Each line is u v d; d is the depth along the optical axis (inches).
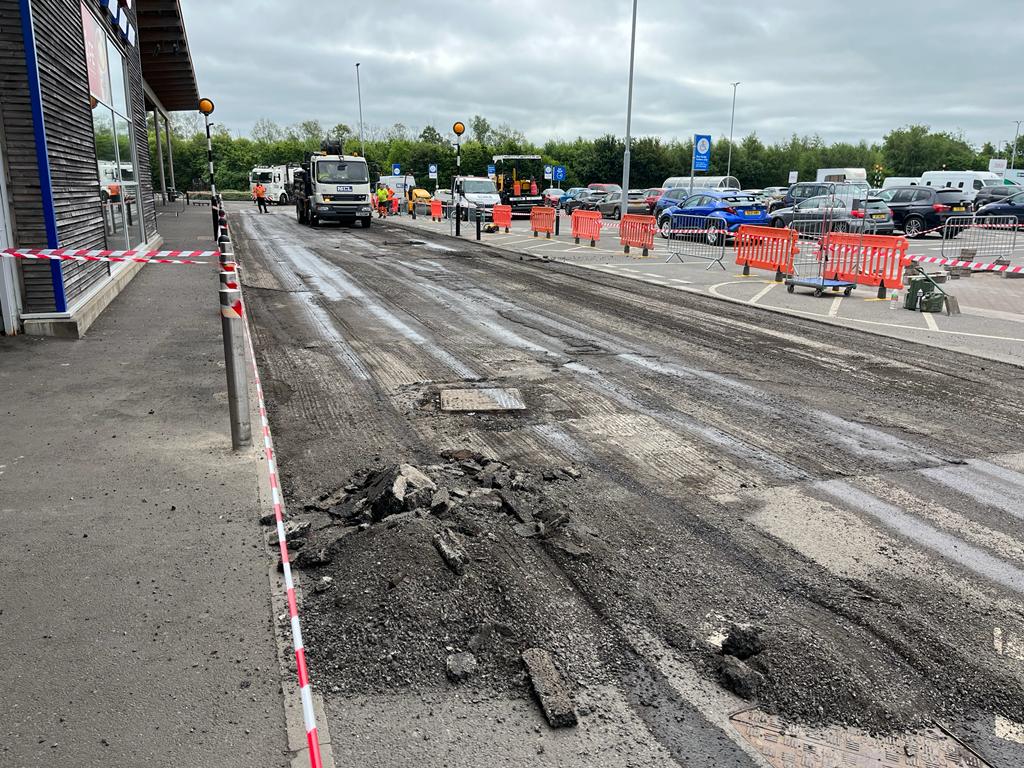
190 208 1626.5
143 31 982.4
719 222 910.4
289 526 167.6
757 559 162.7
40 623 130.8
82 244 387.9
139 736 105.8
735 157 3341.5
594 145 2999.5
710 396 285.9
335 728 109.7
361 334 384.8
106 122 484.7
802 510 187.6
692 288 571.2
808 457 224.2
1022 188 1401.3
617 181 2974.9
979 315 470.9
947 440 241.9
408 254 779.4
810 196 1183.6
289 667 121.6
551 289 552.1
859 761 108.3
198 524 167.9
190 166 2847.0
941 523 182.4
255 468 200.8
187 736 106.1
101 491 184.4
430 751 106.1
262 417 223.9
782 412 267.9
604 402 275.3
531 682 120.1
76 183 378.6
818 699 120.3
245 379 210.7
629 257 784.9
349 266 665.0
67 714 109.6
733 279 624.4
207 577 146.4
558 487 198.1
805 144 3855.8
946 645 134.6
